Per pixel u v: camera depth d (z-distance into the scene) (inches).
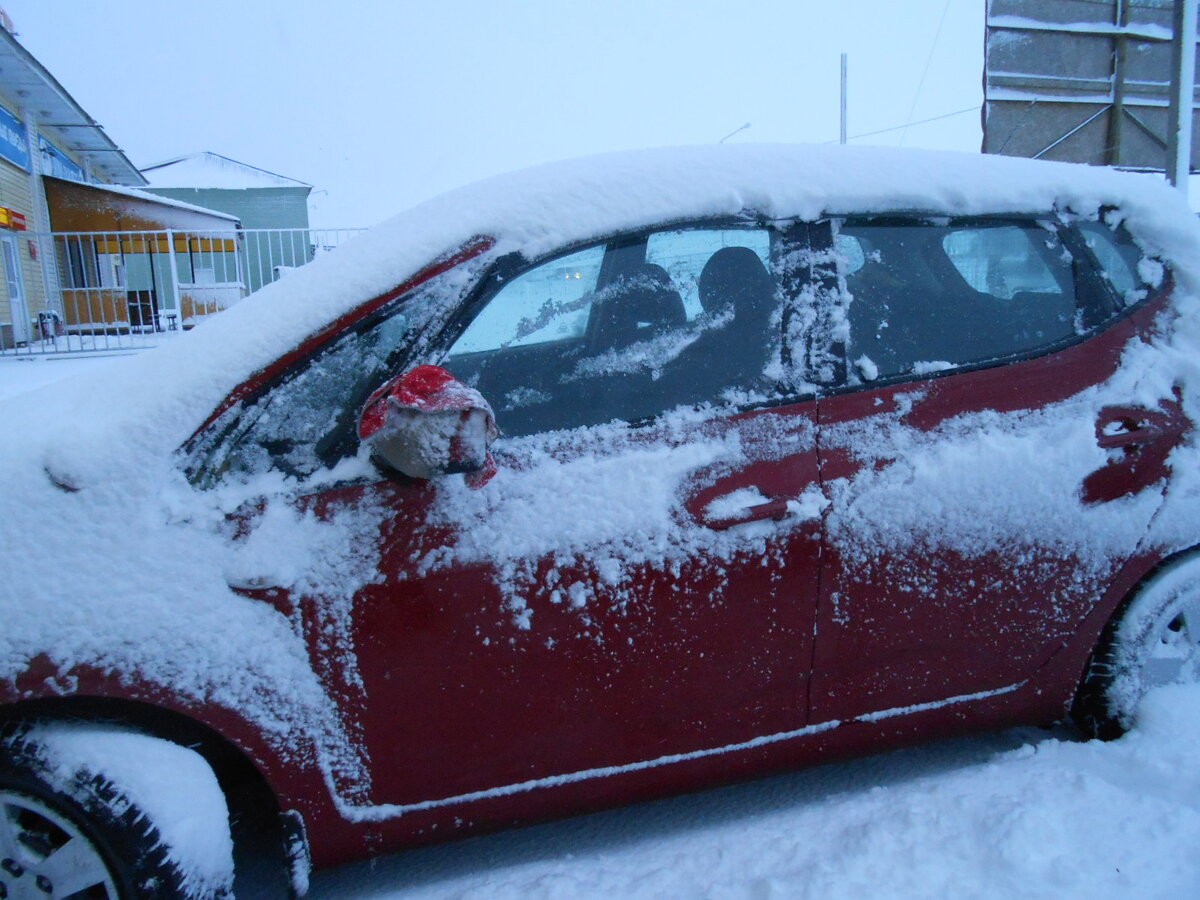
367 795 78.6
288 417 78.5
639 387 85.9
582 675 81.2
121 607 72.1
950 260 96.3
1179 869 79.7
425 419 67.9
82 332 481.7
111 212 732.0
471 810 81.5
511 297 84.3
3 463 74.5
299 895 77.9
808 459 85.6
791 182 91.5
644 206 88.0
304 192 1197.1
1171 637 100.7
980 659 92.7
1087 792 89.8
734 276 89.4
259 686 74.8
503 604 78.8
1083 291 97.8
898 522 86.9
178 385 78.4
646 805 99.3
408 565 77.2
